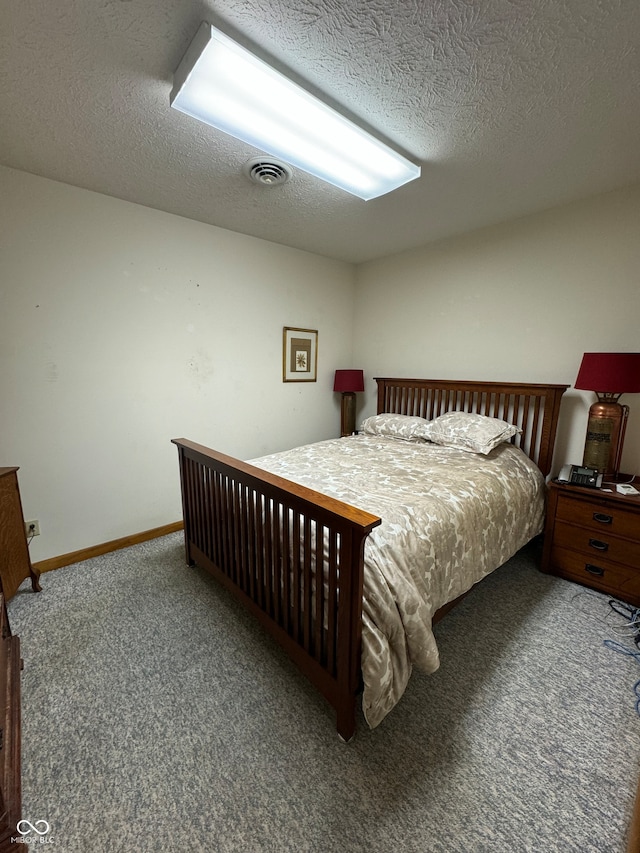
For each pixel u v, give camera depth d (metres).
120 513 2.52
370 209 2.44
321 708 1.36
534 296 2.56
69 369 2.21
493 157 1.83
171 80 1.34
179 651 1.62
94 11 1.08
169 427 2.69
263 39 1.18
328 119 1.48
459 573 1.59
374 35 1.17
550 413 2.44
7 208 1.93
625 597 1.94
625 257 2.17
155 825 1.01
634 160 1.86
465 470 2.10
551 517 2.20
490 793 1.08
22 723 1.29
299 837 0.98
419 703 1.38
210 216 2.56
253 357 3.11
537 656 1.60
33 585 2.01
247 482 1.56
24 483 2.13
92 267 2.23
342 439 3.01
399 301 3.43
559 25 1.12
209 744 1.22
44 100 1.43
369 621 1.18
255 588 1.65
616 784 1.10
